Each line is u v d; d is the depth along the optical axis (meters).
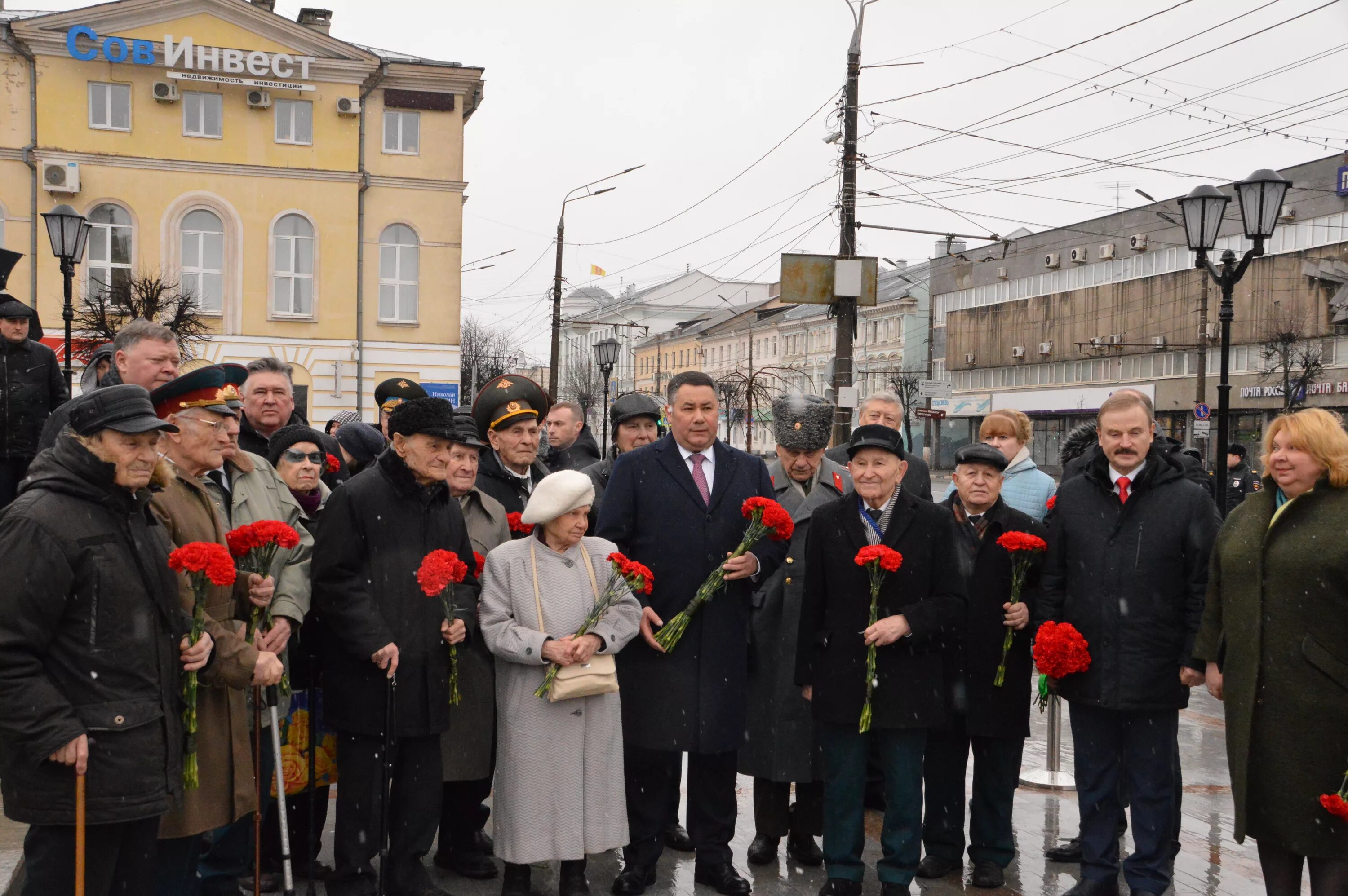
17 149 25.75
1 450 6.70
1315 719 3.99
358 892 4.36
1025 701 5.05
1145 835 4.66
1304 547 4.04
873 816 5.98
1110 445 4.83
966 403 58.16
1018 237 54.28
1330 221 37.69
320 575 4.34
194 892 3.91
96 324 22.61
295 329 27.83
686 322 97.38
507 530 5.29
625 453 5.24
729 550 4.94
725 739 4.78
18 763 3.13
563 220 27.41
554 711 4.50
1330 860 3.98
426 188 28.52
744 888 4.77
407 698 4.37
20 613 3.08
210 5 26.52
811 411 5.32
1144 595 4.69
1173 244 44.56
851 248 16.12
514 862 4.45
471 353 62.28
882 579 4.57
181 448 3.95
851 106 15.96
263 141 27.34
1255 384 40.66
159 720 3.37
